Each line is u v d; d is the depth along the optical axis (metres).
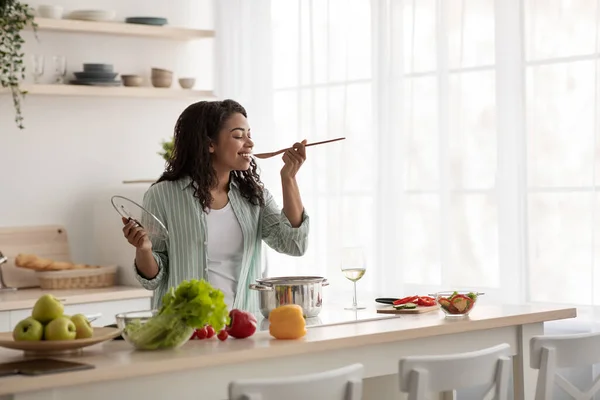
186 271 3.43
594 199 4.00
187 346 2.60
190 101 5.73
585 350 2.89
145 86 5.58
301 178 5.31
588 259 4.08
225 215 3.49
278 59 5.45
